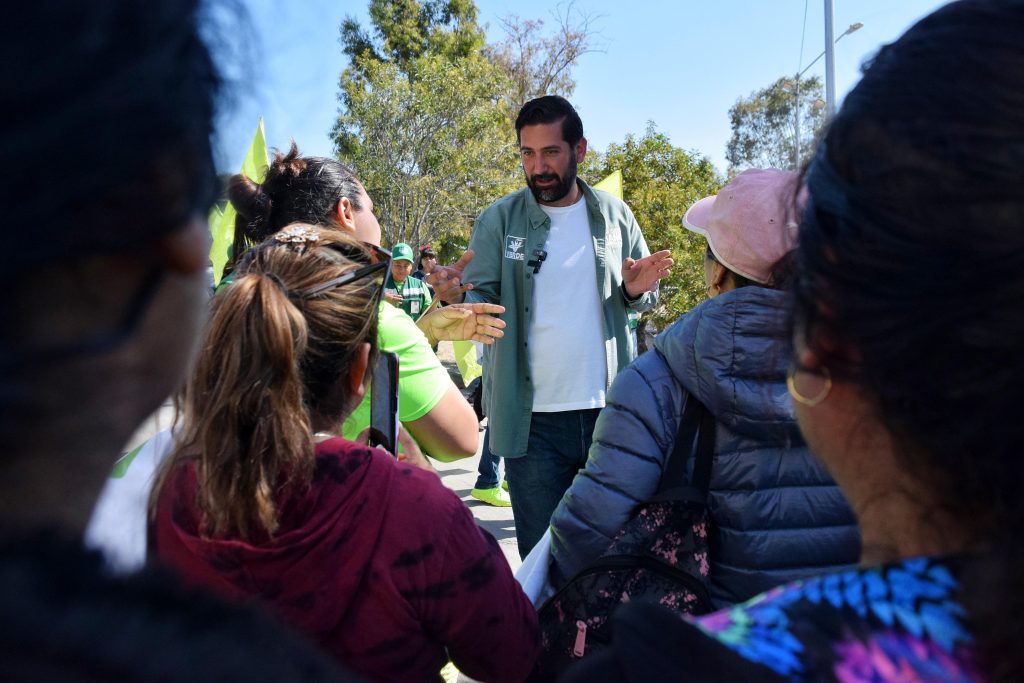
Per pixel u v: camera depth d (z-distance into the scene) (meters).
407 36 20.12
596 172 12.09
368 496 1.15
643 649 0.58
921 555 0.60
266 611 0.44
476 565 1.22
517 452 3.03
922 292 0.51
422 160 15.64
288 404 1.10
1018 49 0.51
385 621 1.16
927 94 0.53
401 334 1.79
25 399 0.36
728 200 1.63
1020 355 0.49
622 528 1.64
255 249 1.28
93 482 0.41
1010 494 0.51
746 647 0.57
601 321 3.09
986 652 0.51
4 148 0.32
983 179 0.49
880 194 0.53
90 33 0.34
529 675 1.52
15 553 0.35
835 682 0.53
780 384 1.45
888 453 0.60
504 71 19.12
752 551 1.53
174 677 0.35
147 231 0.39
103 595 0.36
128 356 0.41
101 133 0.34
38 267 0.35
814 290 0.59
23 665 0.32
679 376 1.57
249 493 1.08
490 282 3.11
